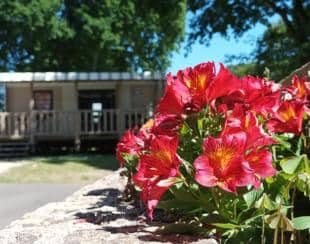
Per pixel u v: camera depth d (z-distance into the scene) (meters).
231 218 1.34
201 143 1.43
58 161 15.28
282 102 1.56
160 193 1.29
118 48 27.11
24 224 1.79
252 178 1.17
